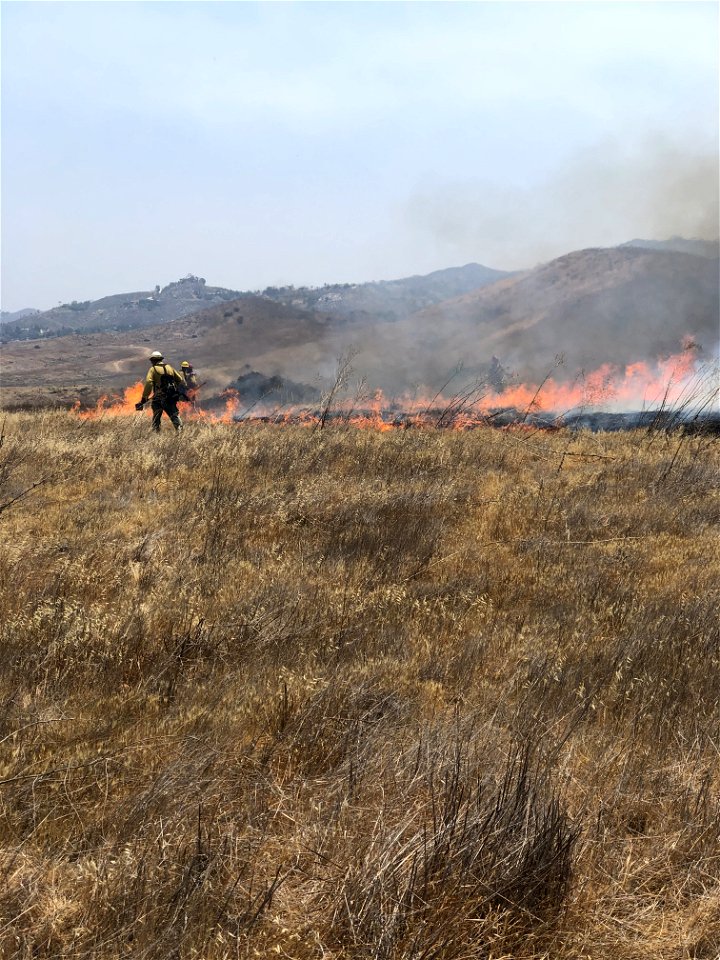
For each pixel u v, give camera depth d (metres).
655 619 6.20
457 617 6.27
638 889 3.21
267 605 6.15
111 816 3.49
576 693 4.90
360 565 7.55
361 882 3.01
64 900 2.96
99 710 4.52
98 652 5.23
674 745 4.35
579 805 3.67
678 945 2.96
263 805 3.63
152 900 2.94
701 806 3.67
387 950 2.79
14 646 5.28
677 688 5.05
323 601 6.42
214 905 2.94
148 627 5.69
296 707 4.54
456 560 7.91
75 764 3.85
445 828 3.21
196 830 3.37
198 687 4.86
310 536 8.58
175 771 3.70
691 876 3.28
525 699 4.75
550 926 3.02
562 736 4.33
